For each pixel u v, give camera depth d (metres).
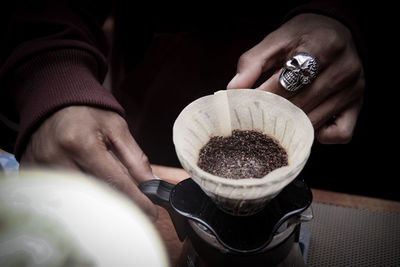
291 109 0.36
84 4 0.66
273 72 0.59
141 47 0.89
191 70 0.81
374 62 0.84
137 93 0.91
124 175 0.45
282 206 0.37
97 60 0.56
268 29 0.75
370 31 0.63
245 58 0.51
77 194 0.47
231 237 0.36
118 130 0.49
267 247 0.38
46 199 0.46
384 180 0.87
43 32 0.56
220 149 0.37
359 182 0.87
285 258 0.41
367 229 0.52
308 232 0.51
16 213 0.46
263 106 0.37
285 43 0.52
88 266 0.44
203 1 0.75
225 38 0.77
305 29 0.52
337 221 0.53
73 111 0.47
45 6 0.59
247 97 0.37
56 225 0.45
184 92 0.83
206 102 0.37
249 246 0.36
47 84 0.50
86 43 0.55
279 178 0.31
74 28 0.56
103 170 0.45
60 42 0.53
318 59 0.50
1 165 0.56
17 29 0.56
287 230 0.38
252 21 0.75
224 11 0.75
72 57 0.52
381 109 0.91
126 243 0.45
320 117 0.53
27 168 0.49
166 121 0.85
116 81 1.02
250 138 0.37
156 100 0.85
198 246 0.40
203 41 0.79
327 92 0.51
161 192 0.40
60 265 0.43
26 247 0.44
